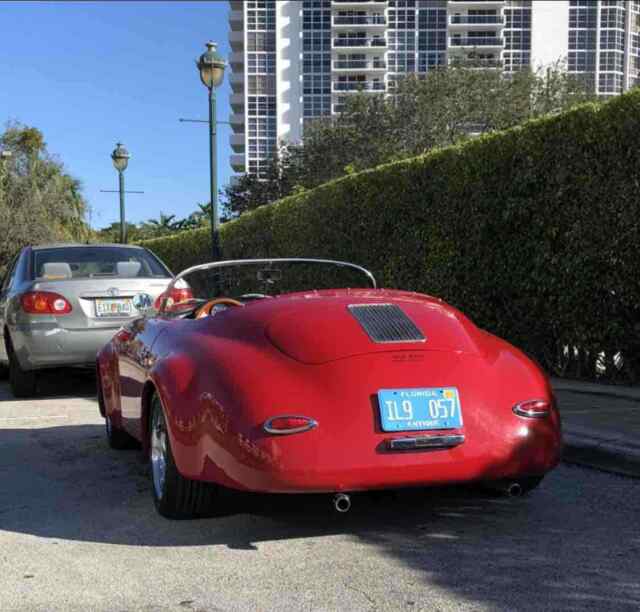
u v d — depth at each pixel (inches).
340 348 145.9
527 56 4111.7
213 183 615.2
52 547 152.3
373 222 454.9
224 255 728.3
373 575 134.3
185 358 156.9
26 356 322.0
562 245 318.3
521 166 334.3
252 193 1861.5
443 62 4069.9
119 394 217.3
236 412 138.6
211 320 168.7
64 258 350.0
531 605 120.2
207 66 601.6
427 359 146.9
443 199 389.1
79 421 288.2
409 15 4069.9
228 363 147.3
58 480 204.2
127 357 204.8
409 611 119.0
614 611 117.6
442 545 148.9
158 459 170.7
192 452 146.7
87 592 129.3
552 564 137.9
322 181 1582.2
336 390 139.5
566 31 4119.1
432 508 172.2
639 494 181.3
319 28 4074.8
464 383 144.9
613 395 280.4
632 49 4215.1
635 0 4197.8
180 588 130.3
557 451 150.2
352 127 1610.5
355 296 171.8
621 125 284.0
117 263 350.9
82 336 322.3
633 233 281.3
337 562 140.9
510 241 345.4
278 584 131.2
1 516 173.5
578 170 303.7
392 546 148.9
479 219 362.3
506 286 349.1
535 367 160.2
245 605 122.8
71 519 170.1
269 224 621.6
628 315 292.4
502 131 348.2
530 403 147.6
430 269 400.8
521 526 159.6
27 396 348.2
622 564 137.3
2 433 267.1
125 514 172.9
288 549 148.3
